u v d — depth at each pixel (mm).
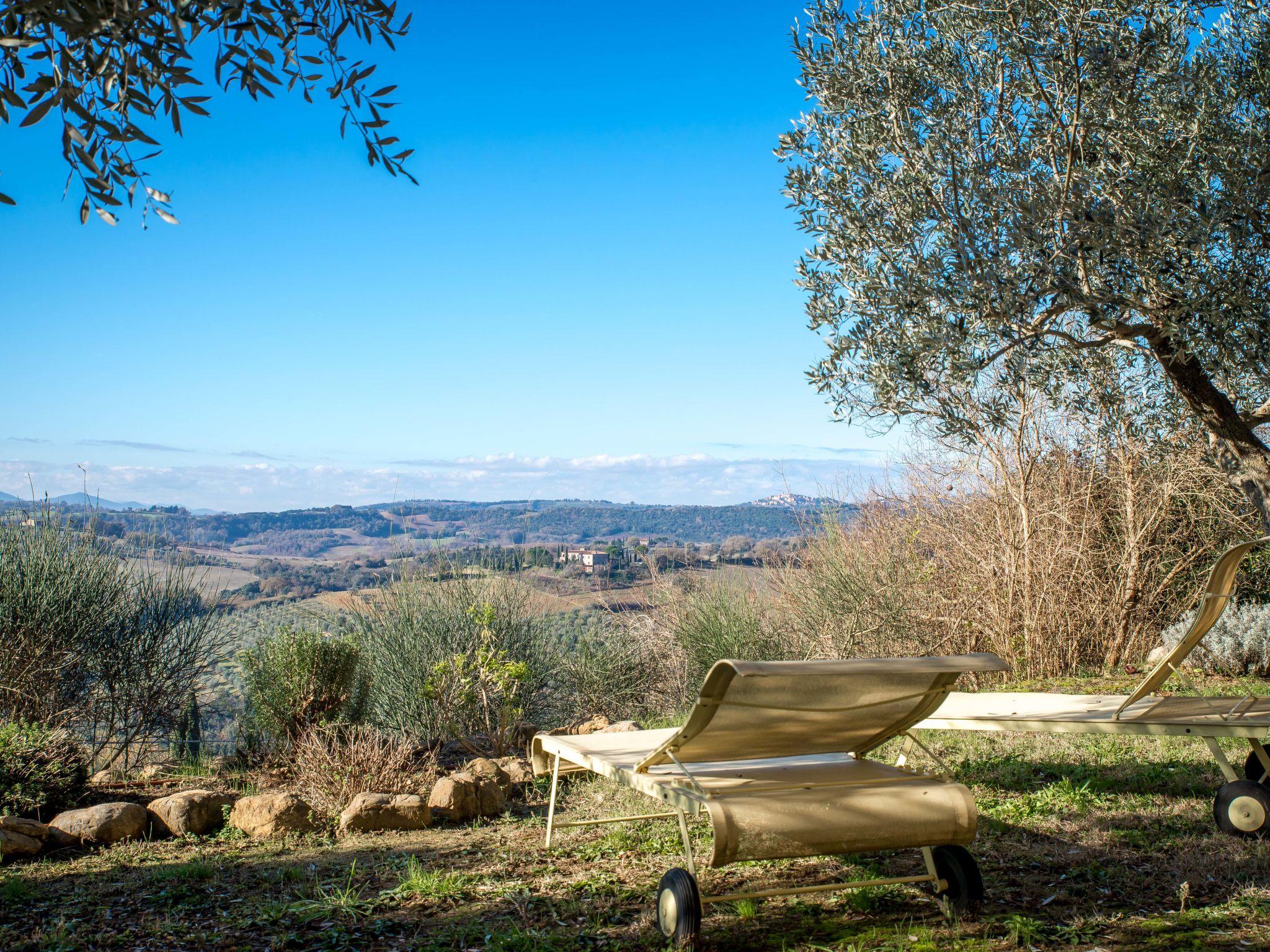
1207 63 7914
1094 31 7387
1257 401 8844
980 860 4086
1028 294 7266
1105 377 9656
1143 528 10820
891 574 11234
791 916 3475
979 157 7676
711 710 3330
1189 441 10430
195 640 7637
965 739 6891
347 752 6121
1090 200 7328
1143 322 7832
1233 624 9836
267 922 3494
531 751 4793
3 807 5094
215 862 4469
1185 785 5312
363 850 4629
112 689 7242
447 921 3506
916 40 8141
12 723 5848
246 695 7512
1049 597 10602
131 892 3963
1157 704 5121
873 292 7668
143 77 2988
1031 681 10219
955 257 7500
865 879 3803
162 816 5086
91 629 7078
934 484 11766
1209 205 7039
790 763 4035
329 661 7266
